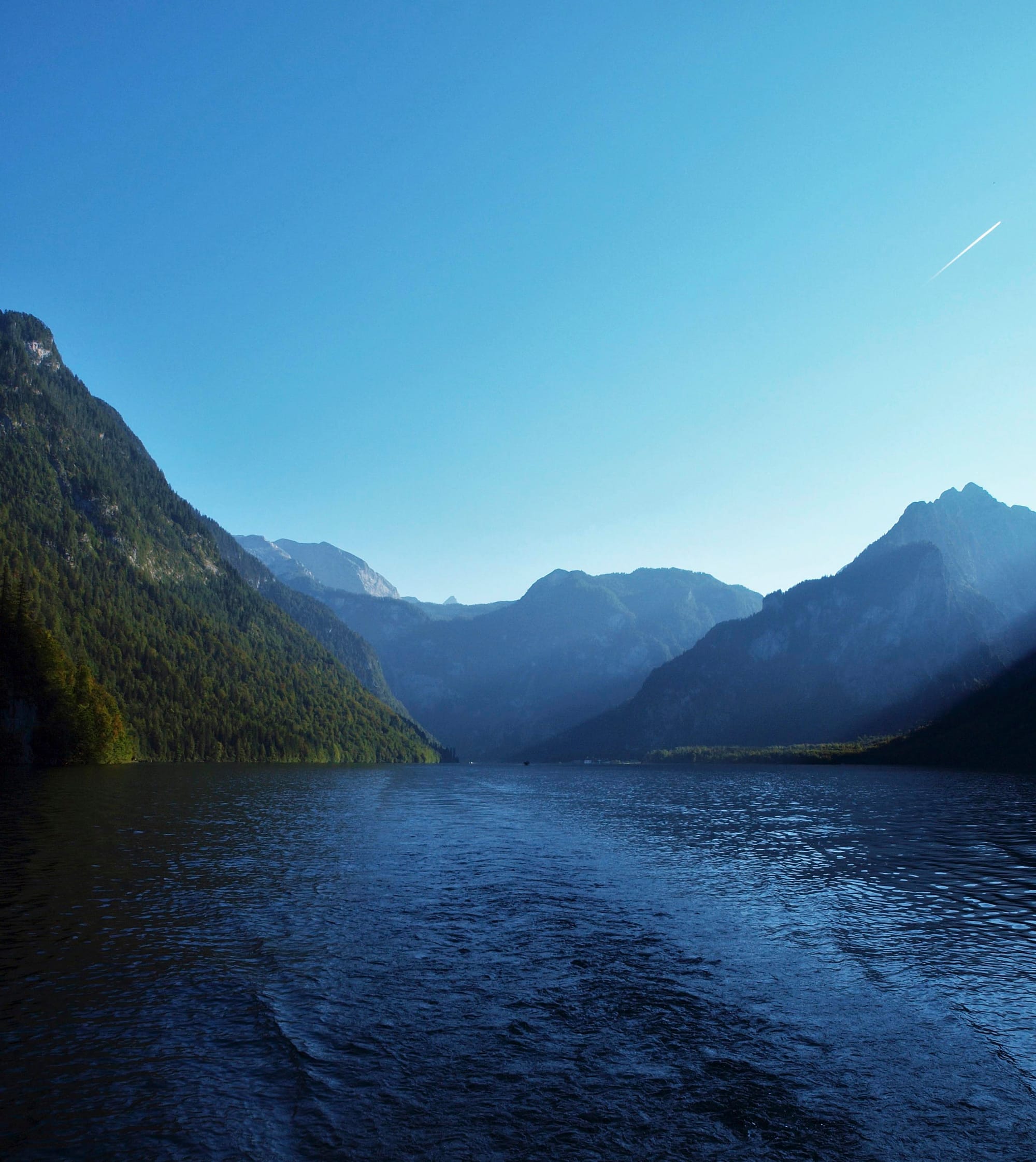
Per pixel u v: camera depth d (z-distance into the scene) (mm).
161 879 43281
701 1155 16547
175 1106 18141
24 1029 22203
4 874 43000
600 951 31281
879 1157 16547
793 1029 23328
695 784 167000
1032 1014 24625
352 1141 16797
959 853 59000
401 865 51375
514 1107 18453
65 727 163875
